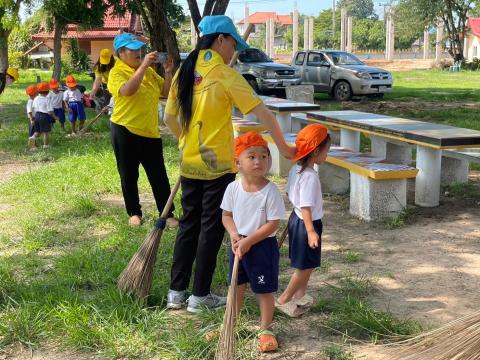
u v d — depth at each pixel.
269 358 3.59
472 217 6.38
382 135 7.21
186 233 4.24
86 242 5.86
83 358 3.68
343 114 8.91
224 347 3.35
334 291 4.52
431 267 5.01
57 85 13.16
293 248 3.98
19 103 21.62
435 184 6.73
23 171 9.47
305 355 3.62
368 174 6.17
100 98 17.05
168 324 4.01
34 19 24.52
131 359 3.64
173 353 3.62
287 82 21.17
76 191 7.75
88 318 4.00
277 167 8.48
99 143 11.39
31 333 3.91
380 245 5.59
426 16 44.53
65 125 14.32
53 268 5.14
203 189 4.12
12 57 47.41
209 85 3.95
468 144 6.29
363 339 3.79
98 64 10.12
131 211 6.35
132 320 4.05
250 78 21.48
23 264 5.22
